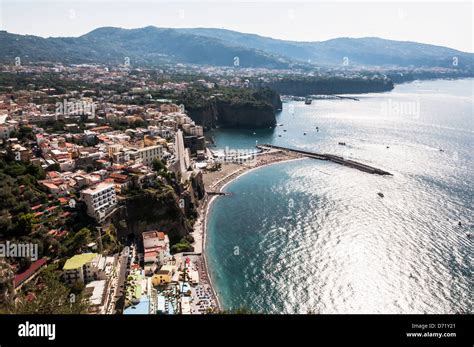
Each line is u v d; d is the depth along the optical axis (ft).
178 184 643.45
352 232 596.70
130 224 551.59
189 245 560.61
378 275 484.33
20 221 425.69
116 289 419.95
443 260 511.40
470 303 430.61
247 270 507.71
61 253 435.94
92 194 496.64
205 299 433.48
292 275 494.18
